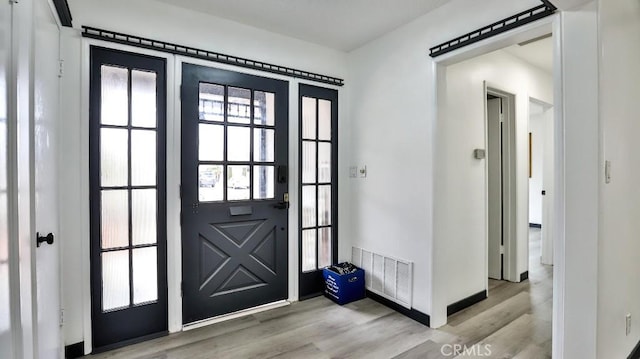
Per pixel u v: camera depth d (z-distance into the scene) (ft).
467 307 9.02
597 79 4.87
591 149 4.94
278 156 9.12
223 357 6.52
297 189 9.49
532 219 21.90
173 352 6.70
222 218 8.26
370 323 8.05
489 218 11.51
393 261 8.90
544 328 7.70
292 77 9.36
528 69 11.50
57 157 5.87
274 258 9.17
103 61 6.72
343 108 10.48
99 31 6.61
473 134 9.37
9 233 3.12
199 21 7.84
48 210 5.13
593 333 4.91
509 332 7.52
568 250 5.20
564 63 5.24
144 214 7.27
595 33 4.90
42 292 4.59
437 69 7.71
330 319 8.27
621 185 5.68
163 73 7.40
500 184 11.21
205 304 8.05
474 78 9.40
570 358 5.17
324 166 10.18
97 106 6.68
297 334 7.47
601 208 4.90
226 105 8.27
